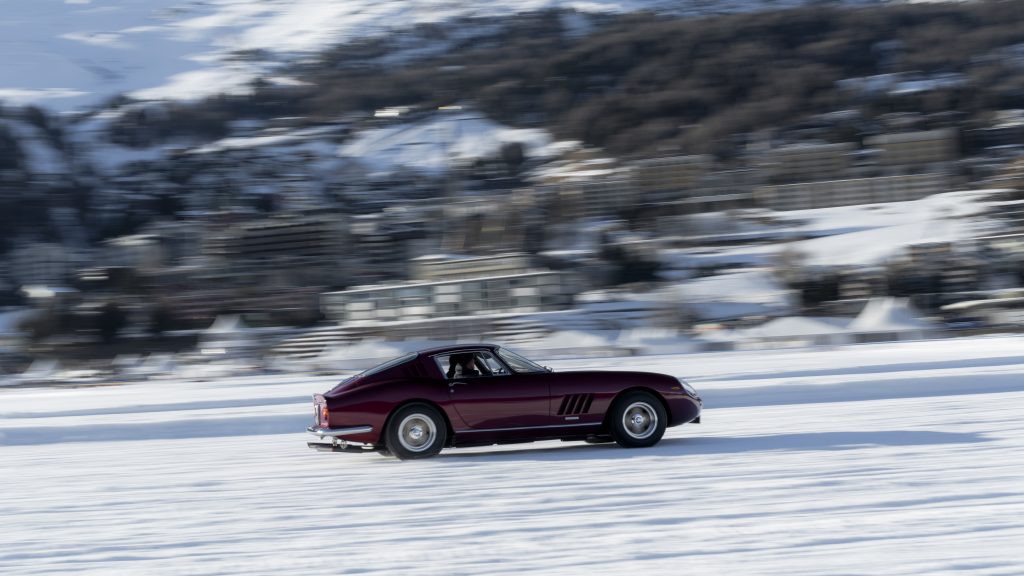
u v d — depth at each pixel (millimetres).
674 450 15953
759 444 16297
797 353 61812
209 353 104875
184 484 14430
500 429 16094
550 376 16391
